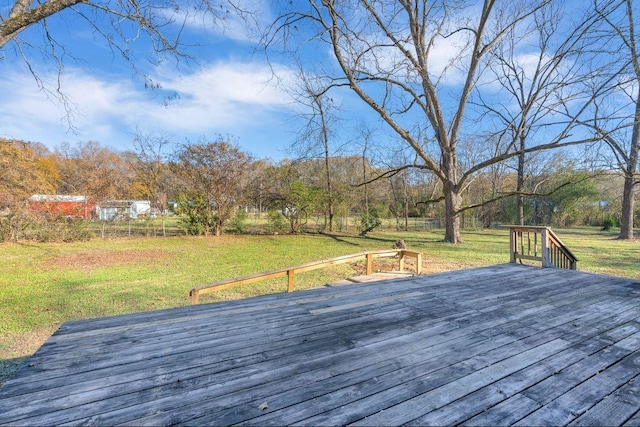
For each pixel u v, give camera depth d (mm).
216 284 3727
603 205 21062
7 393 1582
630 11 8672
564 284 4082
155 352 2068
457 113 11812
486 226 21750
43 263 8086
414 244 11984
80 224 12281
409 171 18531
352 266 8023
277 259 8945
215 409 1472
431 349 2135
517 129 10953
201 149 13984
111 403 1512
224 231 15289
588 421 1406
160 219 15281
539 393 1618
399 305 3160
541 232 5270
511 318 2787
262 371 1826
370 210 19891
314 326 2568
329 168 17312
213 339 2291
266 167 15602
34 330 3895
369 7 9148
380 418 1409
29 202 10711
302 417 1414
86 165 18578
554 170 20469
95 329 2477
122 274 6973
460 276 4566
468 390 1636
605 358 2018
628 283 4125
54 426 1350
